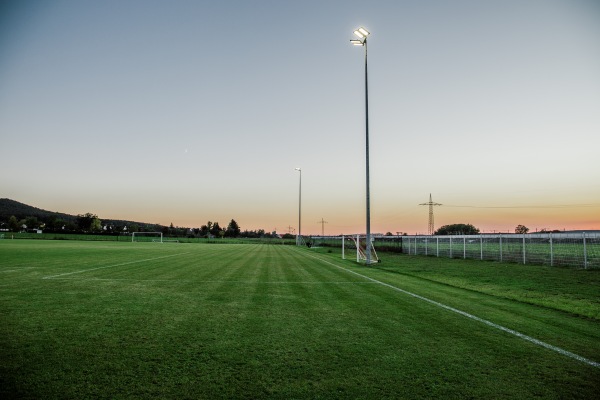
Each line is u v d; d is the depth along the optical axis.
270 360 4.36
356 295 9.19
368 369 4.11
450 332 5.73
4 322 6.00
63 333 5.37
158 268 15.63
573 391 3.60
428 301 8.47
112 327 5.76
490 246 27.52
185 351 4.64
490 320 6.61
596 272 16.72
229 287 10.27
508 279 13.68
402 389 3.59
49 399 3.27
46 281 11.08
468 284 12.10
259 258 23.50
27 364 4.11
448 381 3.80
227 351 4.67
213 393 3.45
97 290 9.45
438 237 29.88
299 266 17.72
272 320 6.38
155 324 5.99
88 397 3.32
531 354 4.71
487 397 3.45
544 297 9.56
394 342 5.16
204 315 6.70
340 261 22.72
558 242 21.06
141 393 3.42
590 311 7.71
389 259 25.91
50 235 87.25
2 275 12.51
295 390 3.54
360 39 21.30
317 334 5.52
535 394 3.52
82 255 23.78
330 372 4.01
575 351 4.87
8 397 3.29
